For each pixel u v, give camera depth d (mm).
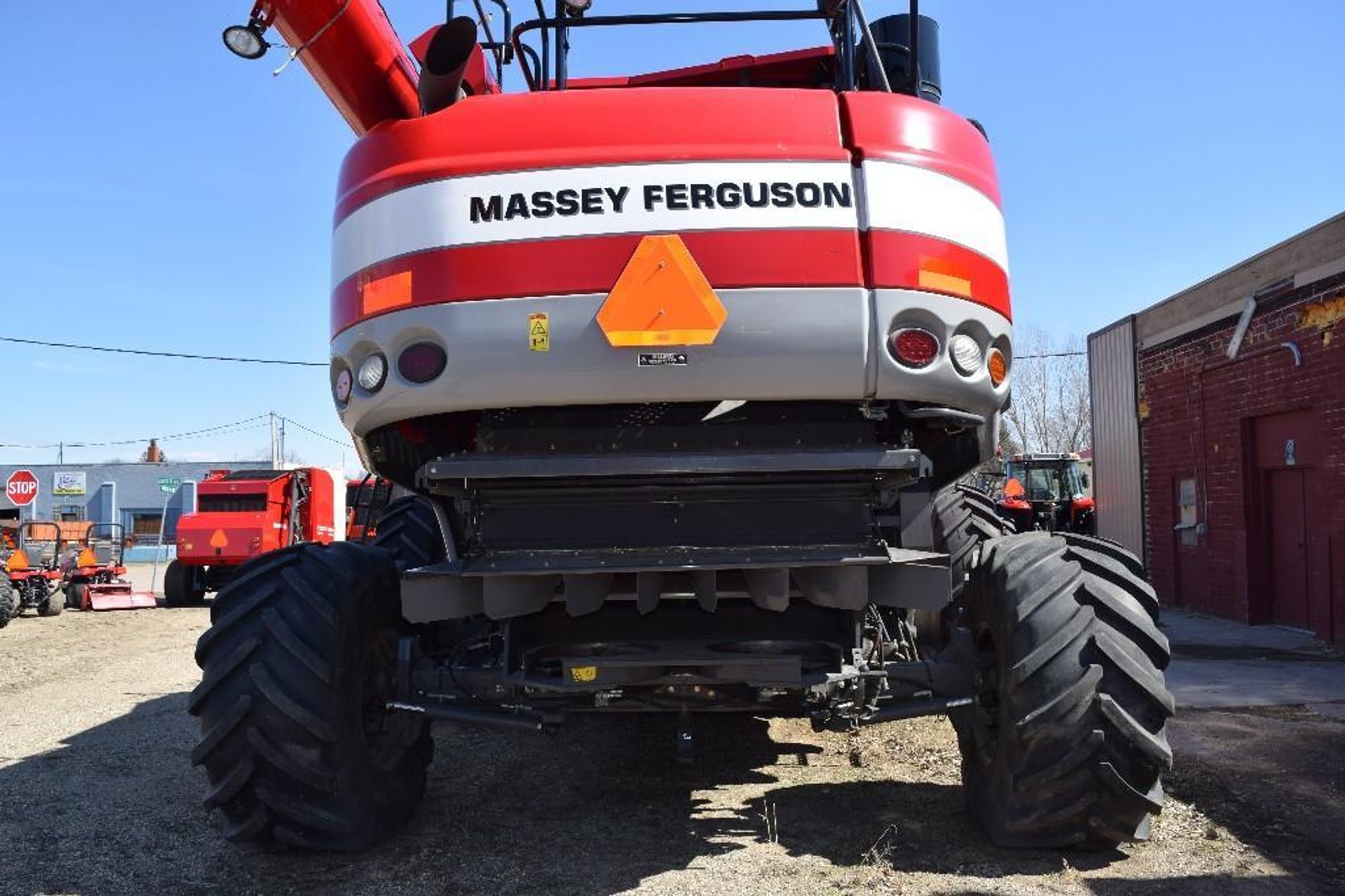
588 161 3395
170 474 54094
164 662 10430
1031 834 3703
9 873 3922
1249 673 8305
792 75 5738
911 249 3402
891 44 4840
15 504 20328
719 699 3889
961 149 3607
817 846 4031
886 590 3545
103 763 5785
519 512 3531
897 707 3854
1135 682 3434
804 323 3330
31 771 5617
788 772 5199
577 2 4609
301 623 3693
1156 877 3646
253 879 3795
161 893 3691
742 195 3367
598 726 6301
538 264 3363
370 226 3545
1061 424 46688
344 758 3750
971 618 4078
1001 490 21797
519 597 3547
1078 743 3441
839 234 3373
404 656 4004
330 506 20188
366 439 3814
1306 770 5148
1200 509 12852
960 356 3480
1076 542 3959
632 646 3949
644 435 3598
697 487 3496
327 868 3877
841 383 3387
